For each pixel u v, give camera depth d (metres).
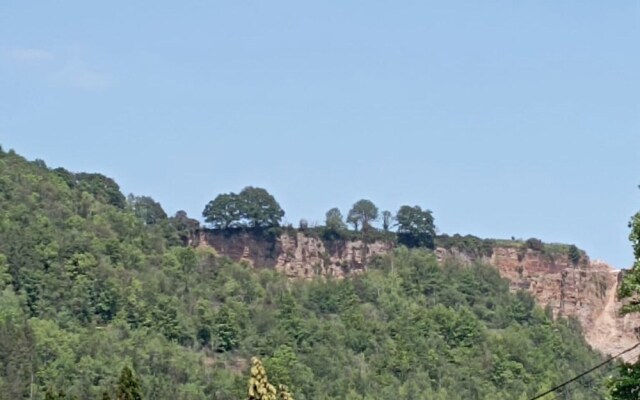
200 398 185.50
